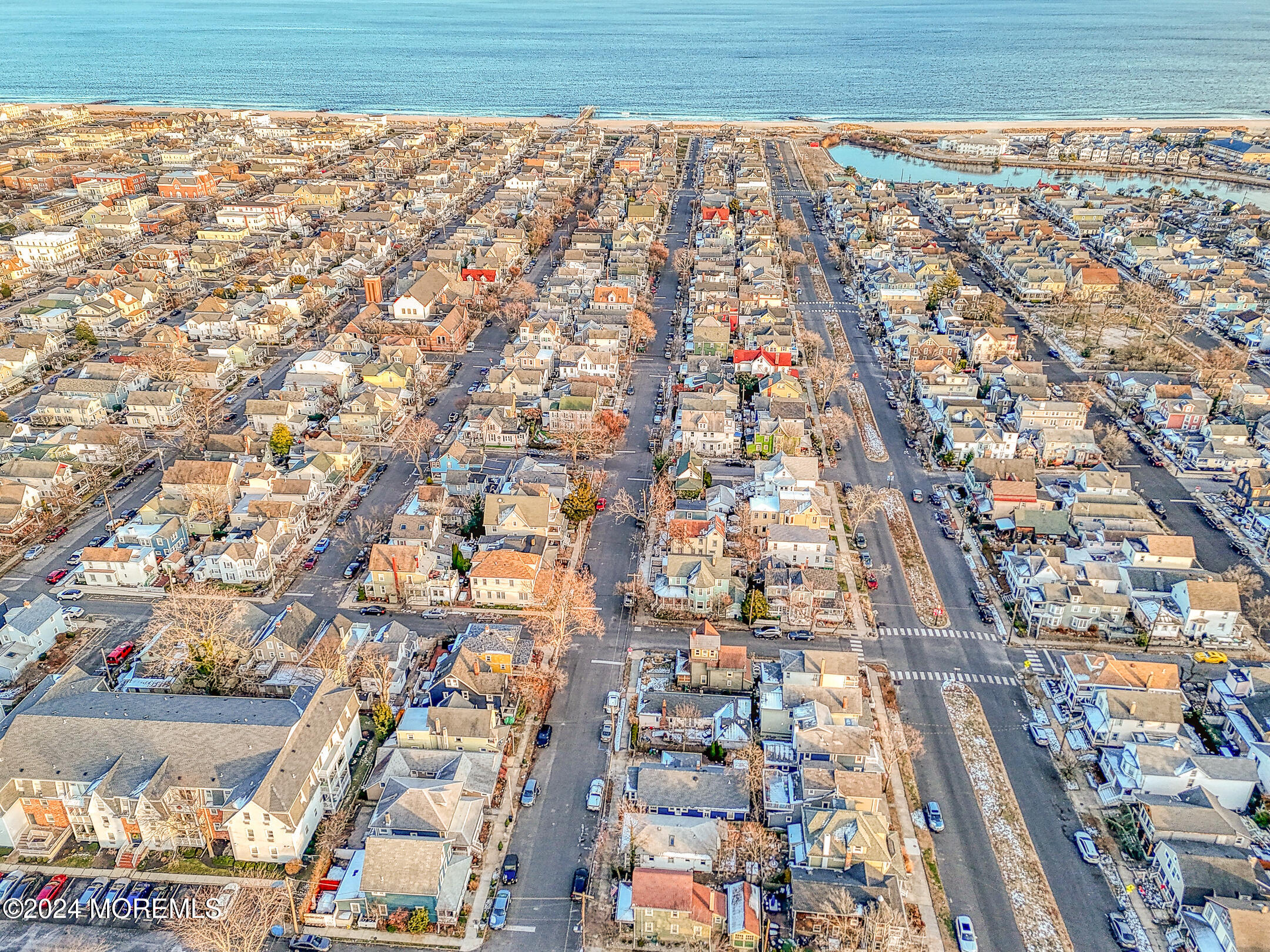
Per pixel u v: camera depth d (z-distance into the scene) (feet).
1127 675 474.49
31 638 507.30
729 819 412.16
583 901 376.07
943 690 499.10
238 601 534.78
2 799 392.06
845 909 357.00
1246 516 654.53
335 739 427.74
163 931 362.94
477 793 418.31
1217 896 362.74
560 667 513.04
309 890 378.12
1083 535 626.23
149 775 397.60
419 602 563.07
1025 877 391.45
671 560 562.66
